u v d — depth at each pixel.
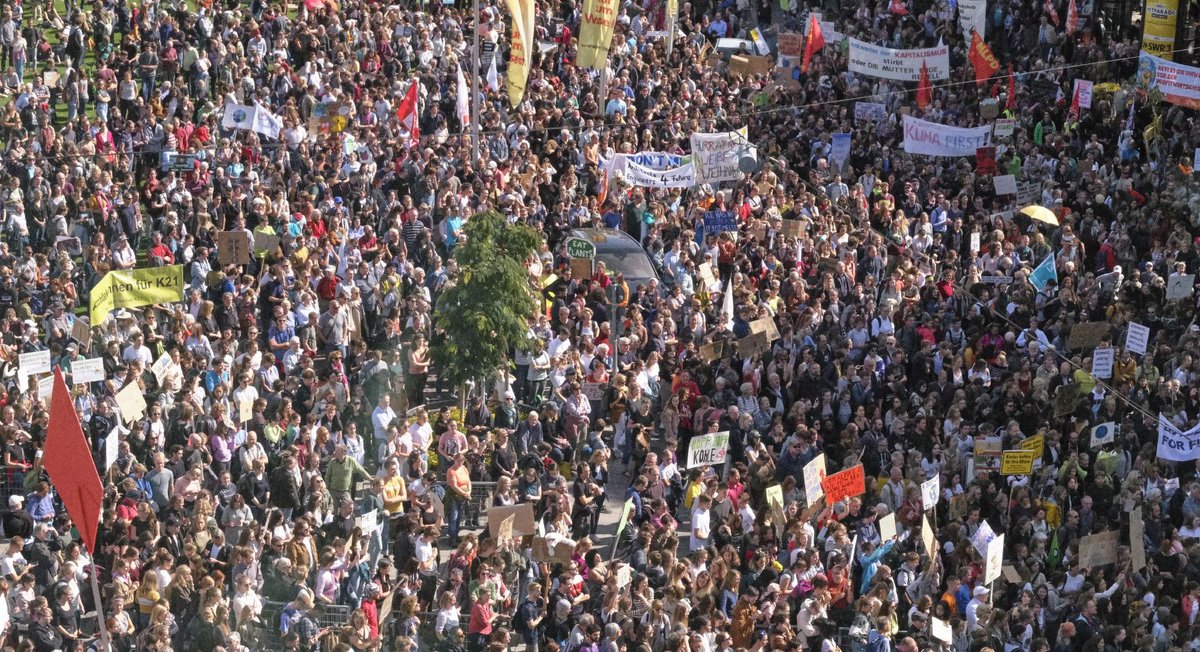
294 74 58.66
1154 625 34.59
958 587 34.62
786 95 64.25
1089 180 57.81
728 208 51.88
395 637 31.48
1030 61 67.56
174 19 60.44
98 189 48.62
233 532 34.78
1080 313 47.28
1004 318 44.47
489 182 50.84
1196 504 38.31
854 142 59.53
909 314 44.19
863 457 40.00
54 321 42.16
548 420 39.94
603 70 58.38
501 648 29.70
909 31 69.69
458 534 37.38
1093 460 40.28
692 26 71.19
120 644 31.64
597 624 31.80
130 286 40.53
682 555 37.78
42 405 37.09
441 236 48.56
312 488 34.94
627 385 41.31
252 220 48.53
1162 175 58.03
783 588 33.78
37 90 55.78
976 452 38.62
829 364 42.06
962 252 53.47
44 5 62.97
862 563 35.22
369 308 44.81
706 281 46.47
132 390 36.56
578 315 43.50
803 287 45.94
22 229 47.59
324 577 32.44
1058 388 41.56
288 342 42.78
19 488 36.59
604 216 51.38
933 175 57.41
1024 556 36.53
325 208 48.41
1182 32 66.25
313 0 63.62
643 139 56.00
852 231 49.88
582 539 34.00
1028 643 33.88
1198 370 43.44
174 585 31.62
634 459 40.66
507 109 58.22
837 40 68.62
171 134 52.41
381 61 61.44
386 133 53.81
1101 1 69.25
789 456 38.78
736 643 32.84
